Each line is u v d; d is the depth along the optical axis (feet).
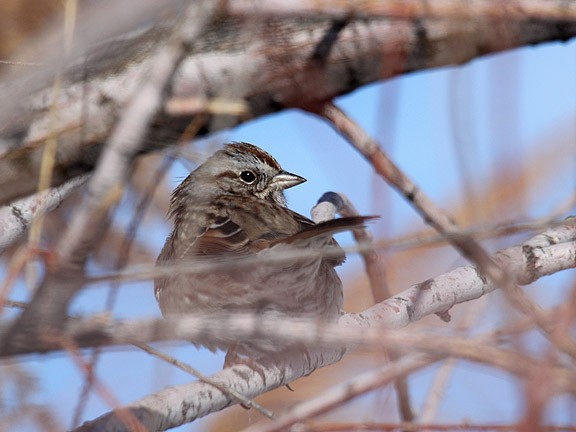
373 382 21.53
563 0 23.50
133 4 20.57
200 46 25.00
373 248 20.20
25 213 30.83
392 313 29.94
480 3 22.89
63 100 24.93
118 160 18.69
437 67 24.66
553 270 29.58
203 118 24.04
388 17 23.90
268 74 25.26
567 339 17.95
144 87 19.02
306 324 19.10
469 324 22.84
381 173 21.85
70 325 18.86
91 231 18.60
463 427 23.17
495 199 19.95
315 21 25.26
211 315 20.54
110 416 22.90
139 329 18.86
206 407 25.49
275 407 37.65
